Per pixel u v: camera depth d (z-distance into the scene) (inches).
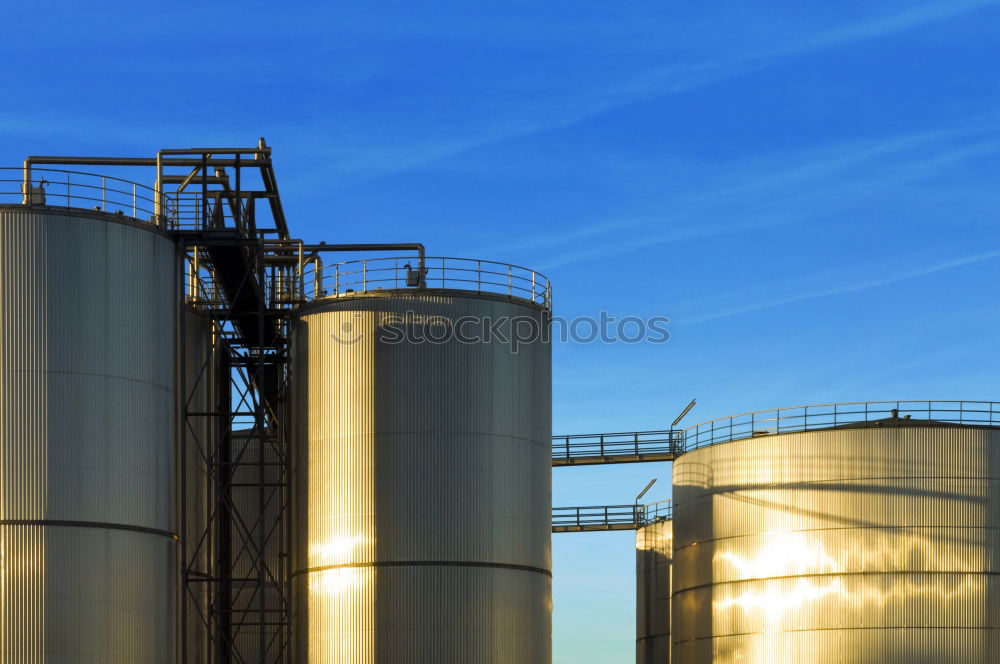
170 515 2183.8
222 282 2486.5
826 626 2485.2
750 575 2586.1
